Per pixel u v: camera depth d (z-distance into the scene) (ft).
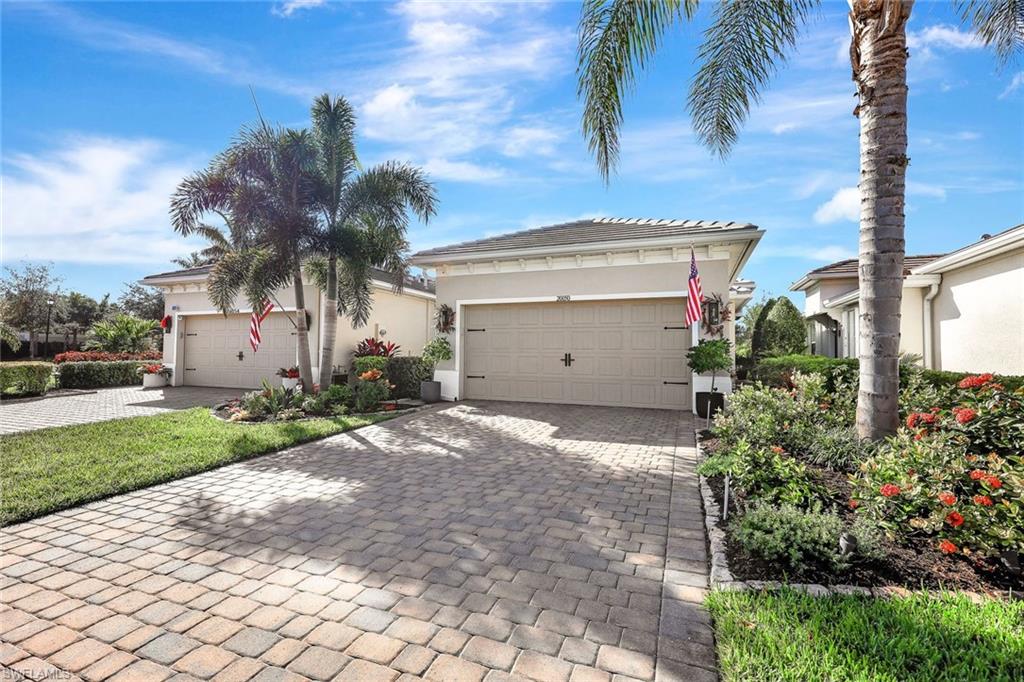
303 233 34.65
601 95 20.92
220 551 11.30
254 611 8.79
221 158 34.42
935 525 10.02
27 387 43.04
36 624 8.38
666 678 6.98
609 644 7.79
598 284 36.04
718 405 29.76
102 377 53.31
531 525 12.97
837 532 9.99
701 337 32.94
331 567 10.51
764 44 20.57
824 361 31.91
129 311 107.34
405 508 14.26
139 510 14.03
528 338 38.58
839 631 7.50
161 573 10.23
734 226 32.48
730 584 9.44
